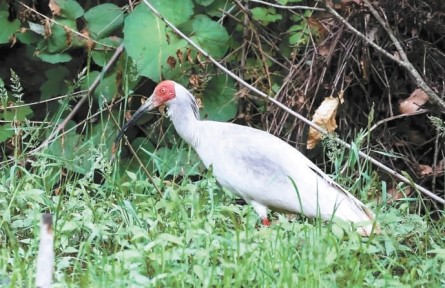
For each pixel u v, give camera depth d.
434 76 13.16
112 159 12.89
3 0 13.59
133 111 13.55
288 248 8.95
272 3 13.50
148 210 10.30
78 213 10.38
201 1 13.31
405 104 12.58
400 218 10.52
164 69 12.96
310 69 13.02
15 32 13.41
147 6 12.71
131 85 13.35
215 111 13.30
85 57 13.93
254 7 13.64
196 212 9.95
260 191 10.63
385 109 13.36
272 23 13.64
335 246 9.00
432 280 8.97
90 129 13.30
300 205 10.12
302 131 12.98
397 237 10.30
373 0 12.77
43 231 6.77
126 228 9.97
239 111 13.38
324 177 10.59
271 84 13.30
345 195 10.46
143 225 10.14
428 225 10.77
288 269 8.52
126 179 12.55
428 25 13.04
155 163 11.97
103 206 10.57
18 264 8.76
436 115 12.75
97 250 9.41
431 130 13.33
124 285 8.18
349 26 11.94
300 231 9.58
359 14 12.74
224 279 8.41
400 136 13.41
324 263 8.78
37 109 14.03
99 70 14.03
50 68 14.12
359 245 9.23
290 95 13.05
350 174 12.45
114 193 10.91
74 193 10.79
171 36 12.96
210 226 9.59
